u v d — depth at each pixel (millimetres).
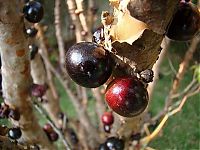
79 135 343
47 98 312
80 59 119
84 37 283
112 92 124
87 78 120
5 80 206
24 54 192
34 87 260
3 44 185
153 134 294
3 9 170
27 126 230
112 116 260
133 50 123
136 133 255
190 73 371
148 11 113
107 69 122
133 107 123
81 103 357
